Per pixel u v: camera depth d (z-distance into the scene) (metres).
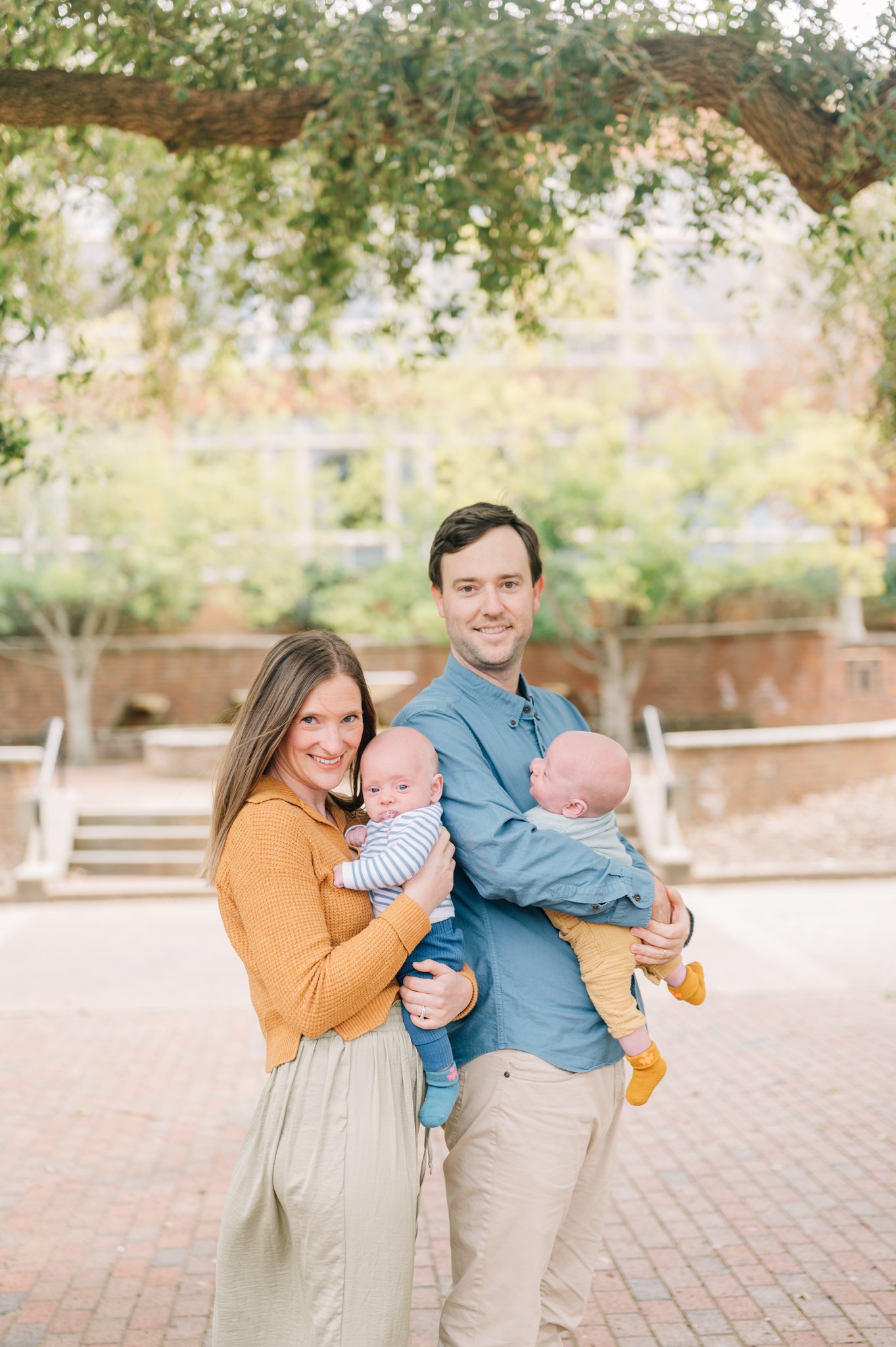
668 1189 4.15
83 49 3.87
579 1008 2.26
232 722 2.38
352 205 5.01
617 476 14.39
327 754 2.18
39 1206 4.07
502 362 14.38
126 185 5.84
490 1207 2.22
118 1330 3.24
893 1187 4.11
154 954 7.96
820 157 3.49
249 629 19.25
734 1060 5.62
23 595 16.47
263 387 15.27
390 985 2.13
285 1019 2.02
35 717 18.02
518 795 2.38
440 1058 2.12
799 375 14.39
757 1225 3.84
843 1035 5.96
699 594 15.24
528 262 5.12
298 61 4.00
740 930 8.38
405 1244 2.03
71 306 6.04
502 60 3.46
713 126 4.45
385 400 14.49
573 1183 2.25
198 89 3.63
